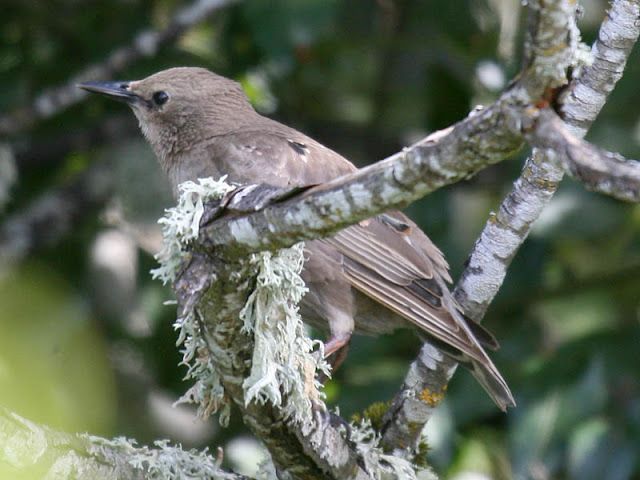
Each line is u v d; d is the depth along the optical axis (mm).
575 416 10141
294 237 5207
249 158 9422
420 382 7984
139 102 10461
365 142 13484
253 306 5984
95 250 12141
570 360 10500
